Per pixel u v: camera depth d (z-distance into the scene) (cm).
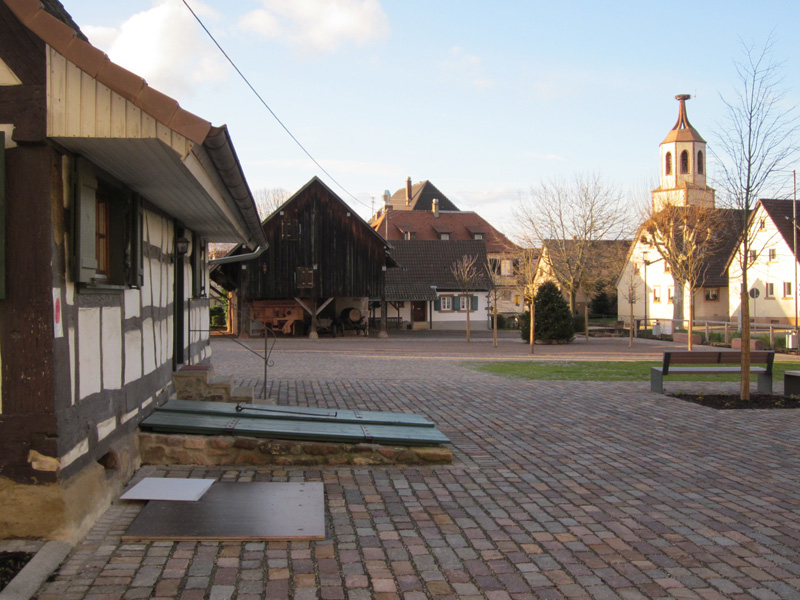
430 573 433
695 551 487
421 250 5203
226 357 2186
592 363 2070
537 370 1792
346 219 3575
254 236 1076
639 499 616
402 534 504
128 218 605
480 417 1021
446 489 630
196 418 706
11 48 435
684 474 711
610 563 460
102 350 539
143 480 586
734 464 758
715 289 5119
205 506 530
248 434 679
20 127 433
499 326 5072
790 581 437
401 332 4419
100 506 506
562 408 1116
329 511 552
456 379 1536
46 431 436
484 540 498
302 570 428
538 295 3294
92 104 436
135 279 614
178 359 959
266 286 3522
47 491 436
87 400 502
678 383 1504
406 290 4812
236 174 586
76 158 470
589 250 4566
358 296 3594
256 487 590
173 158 481
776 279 4500
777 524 553
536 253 4556
